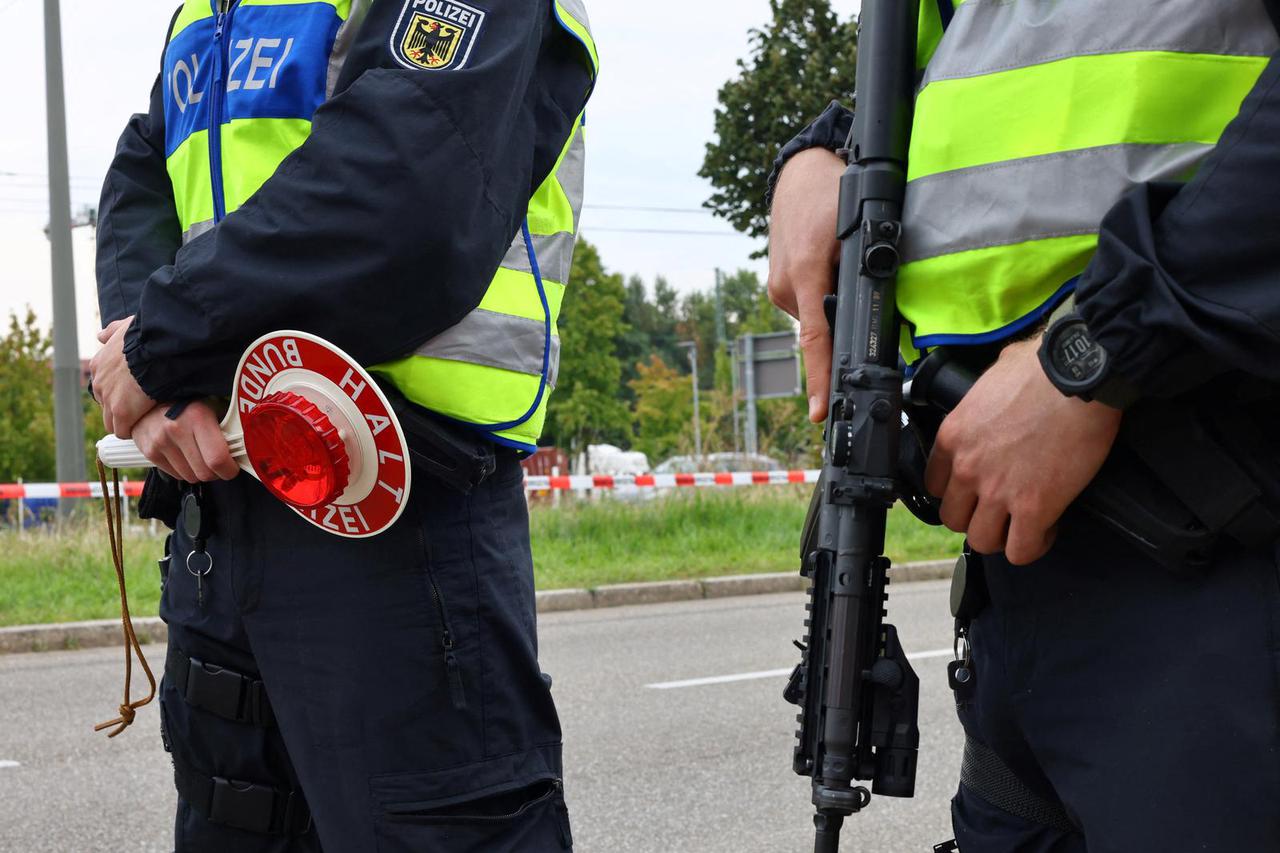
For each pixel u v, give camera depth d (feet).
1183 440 3.47
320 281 4.71
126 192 6.21
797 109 42.68
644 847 12.56
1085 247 3.77
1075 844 4.31
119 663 23.63
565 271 5.90
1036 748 4.00
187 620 5.53
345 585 5.08
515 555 5.46
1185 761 3.48
